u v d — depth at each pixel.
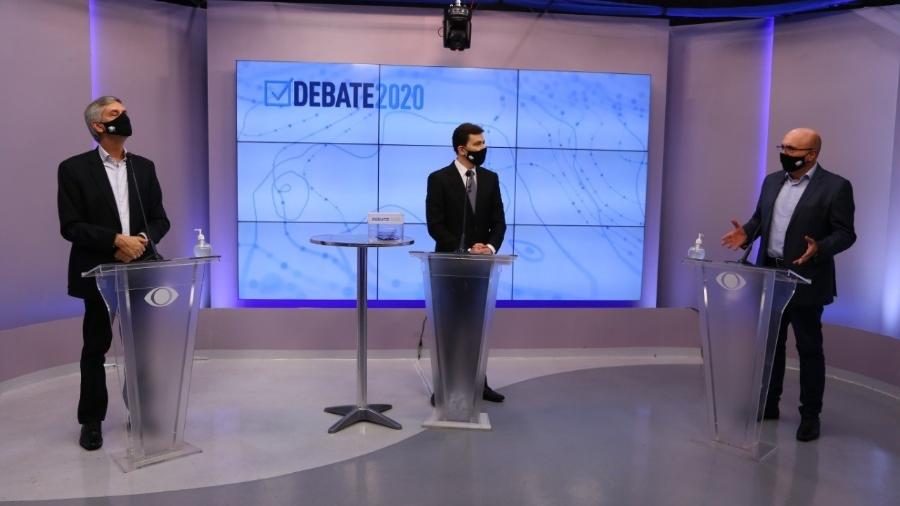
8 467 2.73
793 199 3.27
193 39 4.79
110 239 2.75
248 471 2.71
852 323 4.50
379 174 4.71
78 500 2.43
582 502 2.49
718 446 3.09
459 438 3.14
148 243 2.91
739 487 2.65
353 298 4.78
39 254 4.21
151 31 4.62
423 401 3.72
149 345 2.72
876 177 4.36
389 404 3.62
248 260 4.67
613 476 2.73
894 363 4.02
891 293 4.31
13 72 4.02
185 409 2.89
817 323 3.23
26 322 4.18
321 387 3.97
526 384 4.13
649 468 2.82
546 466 2.82
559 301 4.98
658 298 5.22
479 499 2.49
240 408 3.54
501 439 3.14
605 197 4.86
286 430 3.21
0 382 3.80
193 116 4.82
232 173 4.69
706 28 4.98
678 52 5.04
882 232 4.34
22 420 3.33
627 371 4.49
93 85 4.43
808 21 4.62
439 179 3.55
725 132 5.00
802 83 4.66
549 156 4.80
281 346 4.65
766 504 2.50
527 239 4.83
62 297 4.35
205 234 4.93
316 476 2.67
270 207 4.66
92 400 2.96
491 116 4.75
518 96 4.75
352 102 4.66
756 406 2.95
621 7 4.71
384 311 4.67
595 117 4.81
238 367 4.42
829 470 2.84
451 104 4.72
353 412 3.31
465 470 2.76
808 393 3.24
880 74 4.31
